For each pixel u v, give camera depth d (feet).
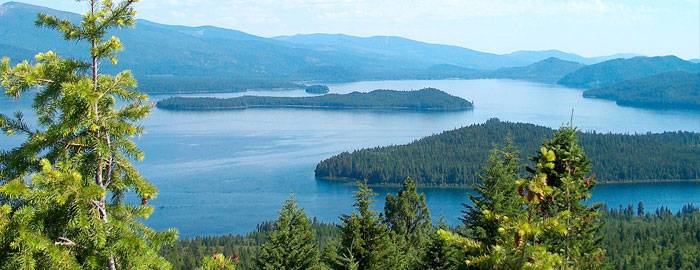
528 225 53.67
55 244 48.55
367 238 143.33
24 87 50.72
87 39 52.54
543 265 56.34
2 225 44.91
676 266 481.87
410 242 180.65
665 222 591.37
